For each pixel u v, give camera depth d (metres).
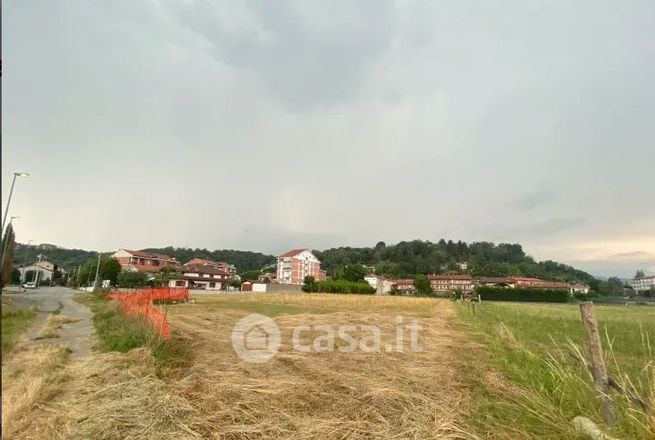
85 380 5.51
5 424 3.95
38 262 66.69
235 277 92.56
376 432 3.84
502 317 17.45
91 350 8.02
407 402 4.66
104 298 27.20
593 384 4.32
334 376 5.82
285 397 4.82
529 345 9.00
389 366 6.61
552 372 5.25
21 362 6.43
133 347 7.79
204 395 4.80
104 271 58.09
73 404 4.55
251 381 5.48
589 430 3.78
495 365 6.67
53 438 3.70
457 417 4.27
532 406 4.48
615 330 13.23
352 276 73.31
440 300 39.94
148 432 3.75
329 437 3.76
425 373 6.11
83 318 14.90
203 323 13.49
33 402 4.52
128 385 5.05
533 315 20.16
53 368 6.08
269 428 3.94
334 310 24.06
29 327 11.24
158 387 5.00
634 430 3.67
